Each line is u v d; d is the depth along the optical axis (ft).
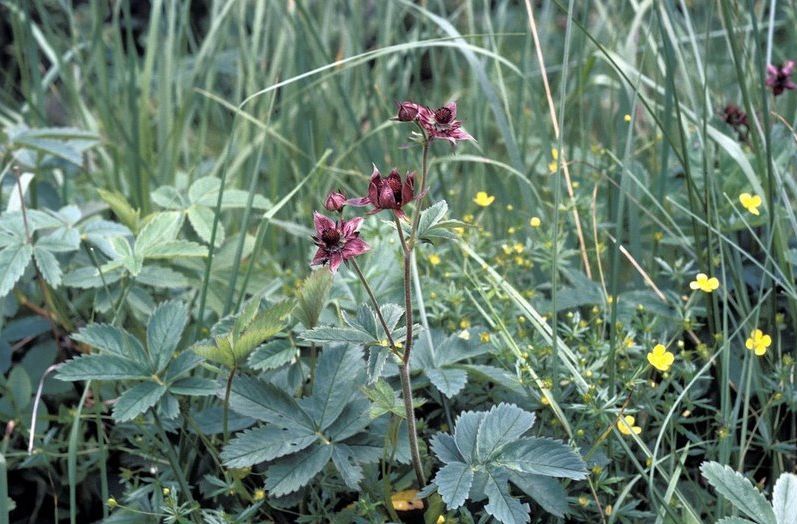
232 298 2.77
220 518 2.29
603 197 3.06
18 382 2.64
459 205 3.27
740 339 2.58
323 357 2.39
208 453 2.51
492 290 2.57
